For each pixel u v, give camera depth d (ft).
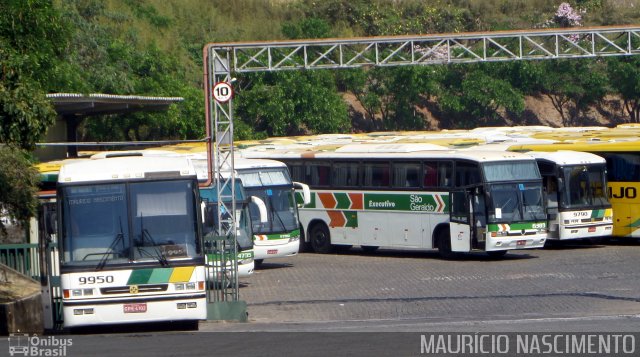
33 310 115.85
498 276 163.94
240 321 119.34
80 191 104.06
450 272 172.65
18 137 109.09
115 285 100.32
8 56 110.22
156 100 211.20
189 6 414.00
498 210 187.62
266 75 332.80
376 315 126.00
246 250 159.94
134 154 124.88
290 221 192.34
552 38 395.34
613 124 412.77
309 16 436.35
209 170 154.40
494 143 226.79
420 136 255.29
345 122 345.51
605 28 217.15
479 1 480.64
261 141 259.19
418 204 199.93
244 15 424.87
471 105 377.91
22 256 126.11
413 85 363.35
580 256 192.03
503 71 385.29
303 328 106.52
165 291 101.04
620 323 100.73
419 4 458.91
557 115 407.64
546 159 205.16
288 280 172.24
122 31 334.85
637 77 385.09
